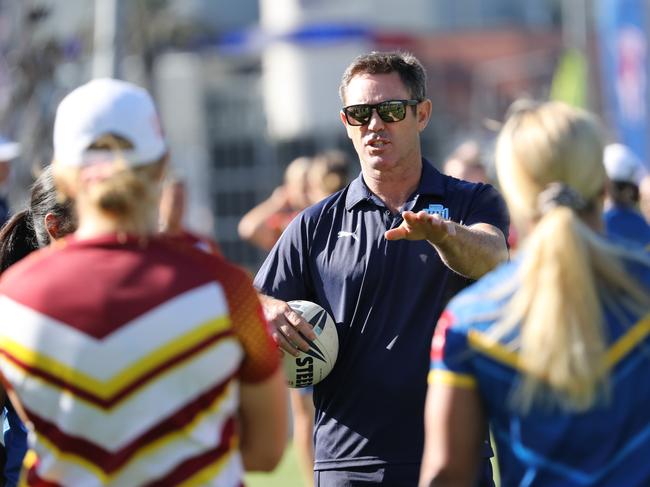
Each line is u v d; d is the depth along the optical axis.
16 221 16.50
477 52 104.88
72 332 11.51
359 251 18.22
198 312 11.61
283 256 18.80
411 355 17.75
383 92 18.25
